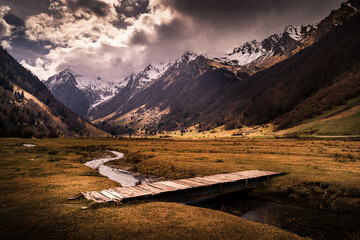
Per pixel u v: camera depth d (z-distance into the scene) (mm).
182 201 16656
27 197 14477
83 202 13664
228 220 11461
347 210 15523
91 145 91938
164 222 10711
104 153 68812
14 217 10664
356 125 114500
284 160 35375
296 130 158625
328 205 16656
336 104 189875
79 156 55719
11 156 46312
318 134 126812
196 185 17750
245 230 10297
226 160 37406
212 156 44719
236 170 27328
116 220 10727
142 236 9109
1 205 12609
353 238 11312
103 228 9750
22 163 35375
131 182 27453
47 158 44469
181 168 31797
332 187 18766
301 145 73375
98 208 12453
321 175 22344
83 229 9539
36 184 19062
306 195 18875
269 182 22359
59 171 28219
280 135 164875
